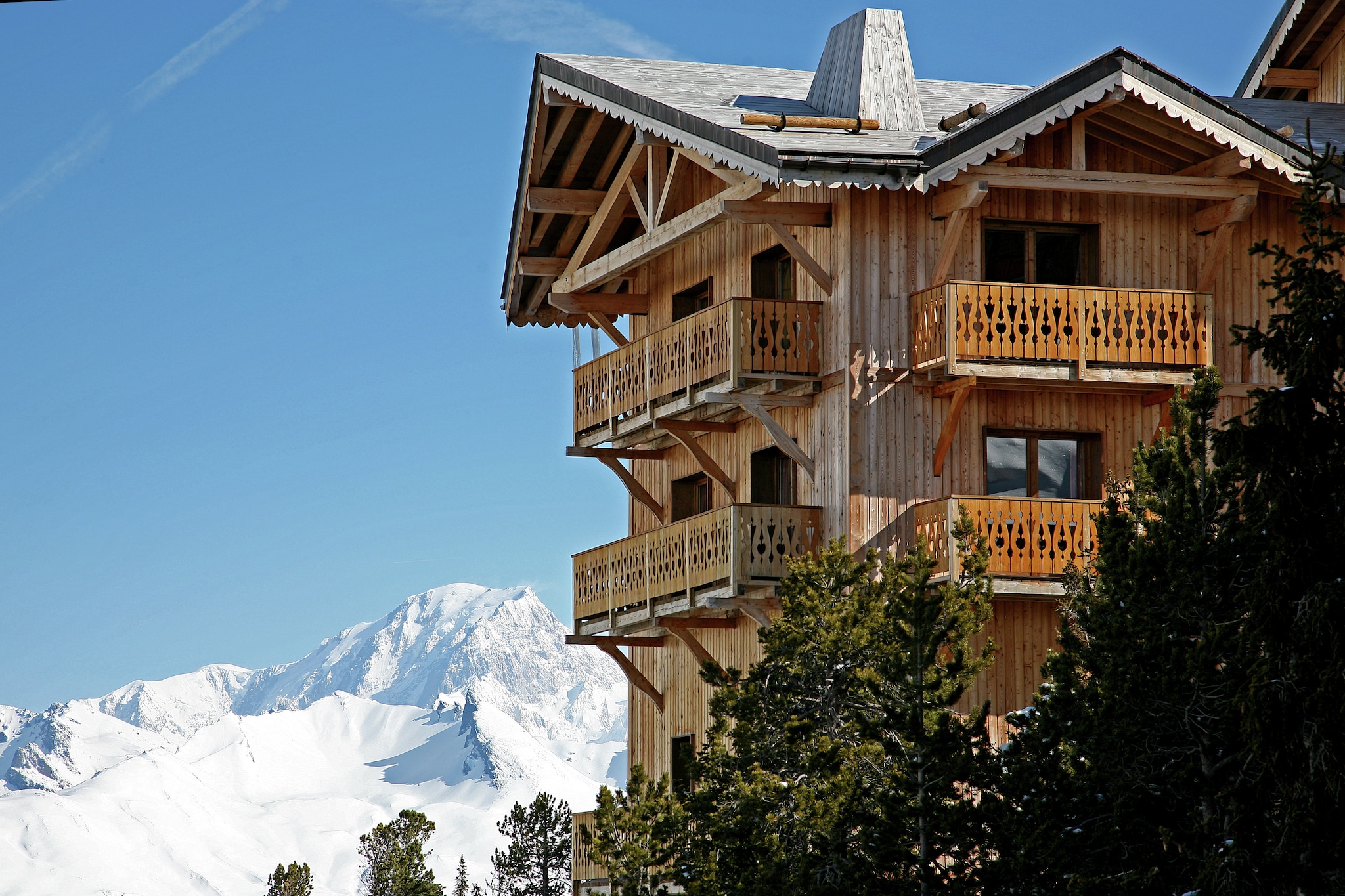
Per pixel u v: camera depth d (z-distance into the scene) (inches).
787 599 1288.1
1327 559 852.6
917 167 1486.2
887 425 1625.2
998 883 1014.4
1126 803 979.3
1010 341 1588.3
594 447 2044.8
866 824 1112.2
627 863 1518.2
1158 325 1622.8
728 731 1300.4
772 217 1651.1
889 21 1796.3
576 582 2031.3
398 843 4475.9
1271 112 1918.1
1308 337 871.1
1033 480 1672.0
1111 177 1582.2
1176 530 1025.5
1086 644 1111.6
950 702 1160.2
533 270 2117.4
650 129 1699.1
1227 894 871.1
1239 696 872.9
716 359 1691.7
